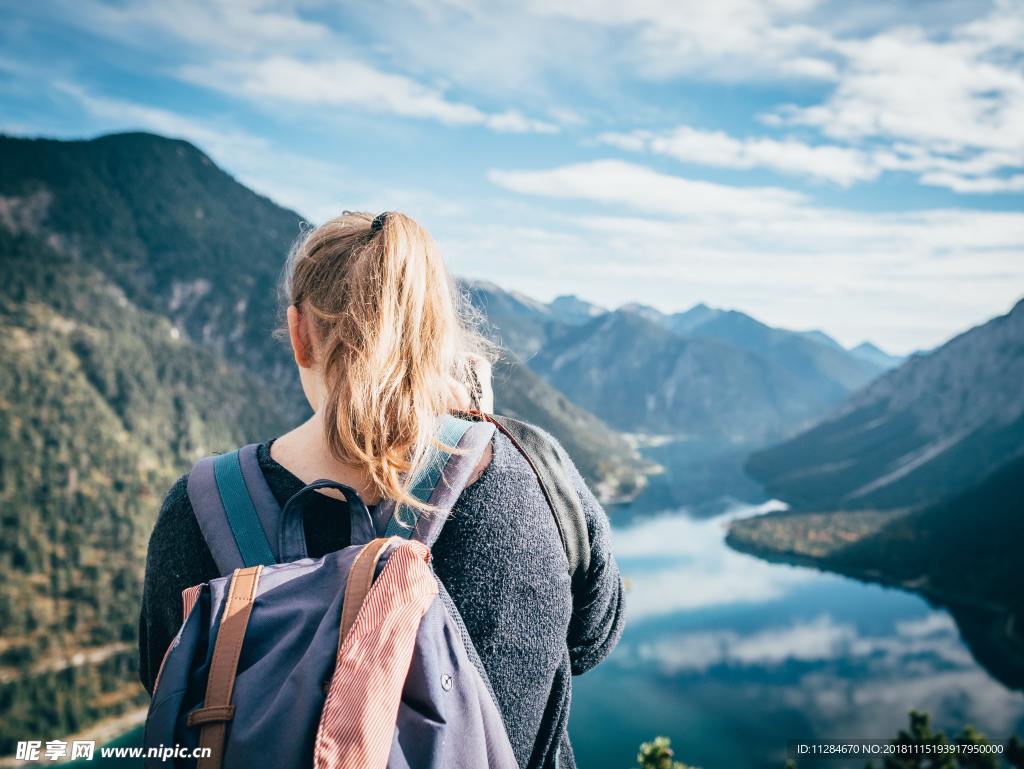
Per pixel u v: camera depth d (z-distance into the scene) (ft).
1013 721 291.58
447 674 3.37
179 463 526.98
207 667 3.36
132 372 586.45
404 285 3.96
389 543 3.61
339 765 2.97
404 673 3.22
